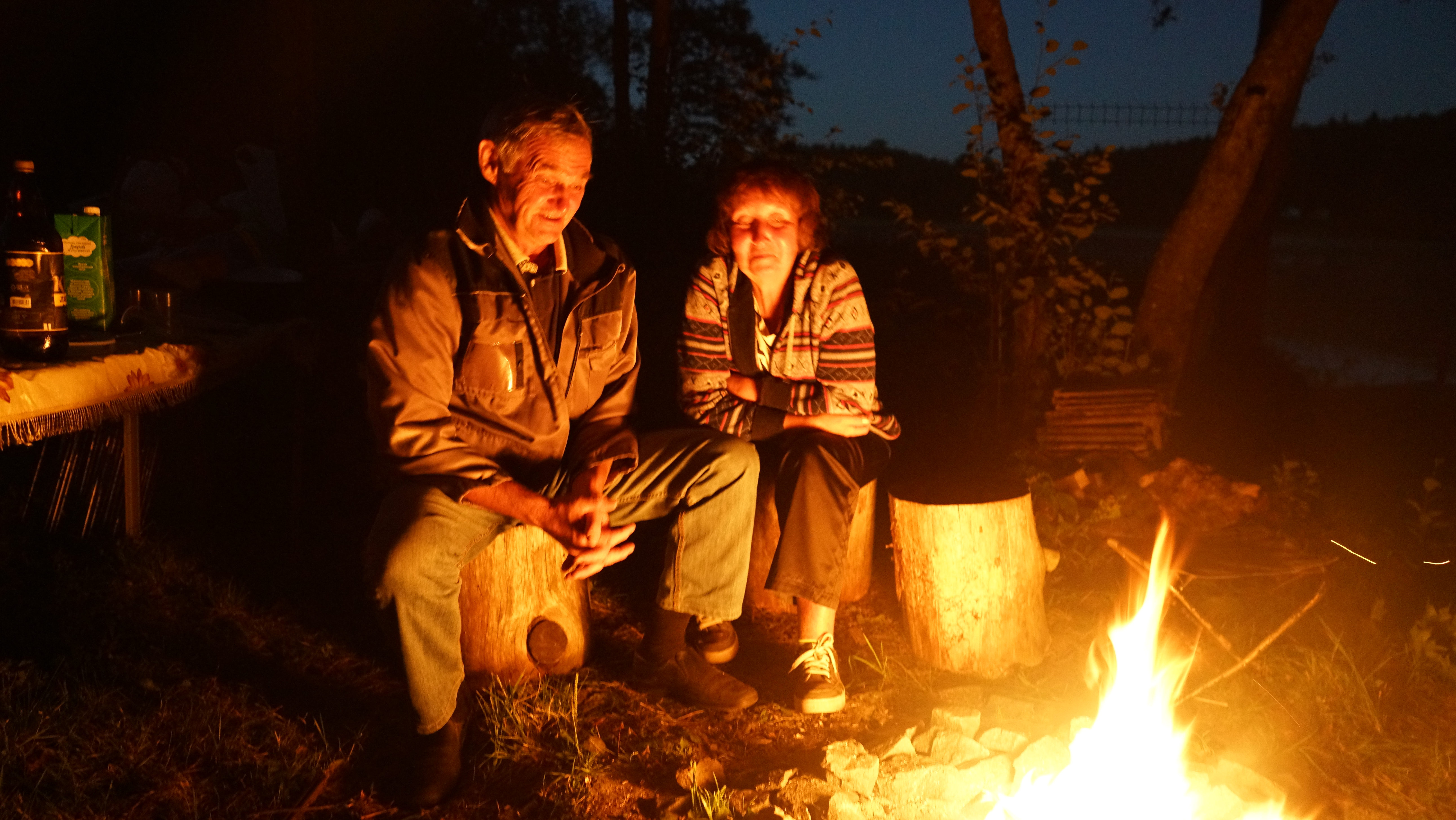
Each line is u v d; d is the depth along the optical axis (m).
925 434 5.52
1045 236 5.16
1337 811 2.54
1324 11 4.88
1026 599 3.27
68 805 2.40
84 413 2.71
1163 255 5.30
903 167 25.17
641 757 2.75
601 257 2.85
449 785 2.57
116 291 3.64
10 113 7.31
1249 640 3.41
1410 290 16.34
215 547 3.88
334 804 2.53
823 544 2.96
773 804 2.50
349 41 10.77
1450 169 30.56
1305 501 4.72
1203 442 5.91
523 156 2.53
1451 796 2.61
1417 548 4.29
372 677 3.13
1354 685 3.09
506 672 3.05
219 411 4.64
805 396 3.22
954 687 3.18
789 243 3.19
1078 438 4.90
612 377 2.97
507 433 2.76
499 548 2.99
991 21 5.02
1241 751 2.78
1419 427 6.80
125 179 4.55
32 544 3.62
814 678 3.01
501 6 12.87
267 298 4.31
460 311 2.63
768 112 6.53
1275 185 6.41
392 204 9.68
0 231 2.63
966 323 6.21
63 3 7.51
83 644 3.07
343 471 4.66
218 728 2.76
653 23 8.30
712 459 2.90
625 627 3.59
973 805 2.46
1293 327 12.82
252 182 5.15
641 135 8.44
